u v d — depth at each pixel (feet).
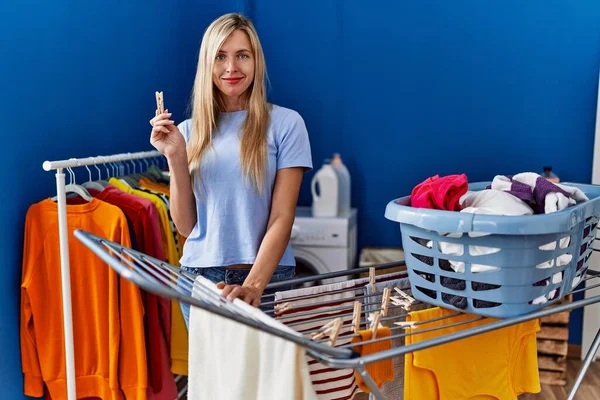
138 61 10.27
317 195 12.16
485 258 4.72
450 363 5.13
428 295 5.22
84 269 7.34
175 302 8.11
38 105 7.85
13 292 7.54
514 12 11.18
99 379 7.52
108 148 9.45
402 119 11.91
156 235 7.57
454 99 11.65
